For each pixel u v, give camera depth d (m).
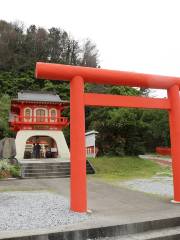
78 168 7.61
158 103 8.84
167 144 41.06
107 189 12.20
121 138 24.31
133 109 25.38
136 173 18.81
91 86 44.06
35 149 25.84
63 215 7.06
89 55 79.38
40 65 7.66
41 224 6.23
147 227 6.52
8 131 37.34
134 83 8.61
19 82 55.31
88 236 5.88
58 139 26.45
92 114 31.12
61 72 7.82
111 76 8.23
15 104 26.20
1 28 73.12
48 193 10.98
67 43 78.31
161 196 10.27
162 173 18.41
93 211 7.73
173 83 8.93
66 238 5.70
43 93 28.47
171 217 6.90
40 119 26.27
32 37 73.31
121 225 6.22
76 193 7.55
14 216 6.91
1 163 17.52
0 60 62.12
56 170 18.83
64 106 27.41
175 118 8.88
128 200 9.52
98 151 25.69
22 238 5.36
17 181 15.62
